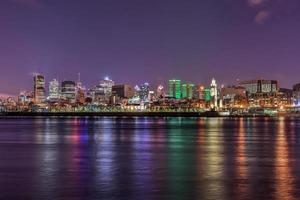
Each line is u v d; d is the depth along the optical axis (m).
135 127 198.38
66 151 79.38
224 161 63.03
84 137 122.50
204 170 53.56
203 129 176.12
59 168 55.84
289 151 78.38
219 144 95.56
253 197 38.00
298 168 55.25
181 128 187.00
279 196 38.31
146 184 43.91
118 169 54.75
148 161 63.34
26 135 132.75
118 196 38.69
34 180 46.47
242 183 44.25
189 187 42.28
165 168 55.56
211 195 38.81
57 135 132.12
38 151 79.62
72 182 45.19
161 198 37.88
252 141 104.44
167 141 105.38
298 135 130.50
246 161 62.91
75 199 37.75
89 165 58.81
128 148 85.62
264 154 73.00
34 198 38.12
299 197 37.91
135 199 37.59
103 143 99.31
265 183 44.19
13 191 40.84
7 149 83.81
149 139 113.31
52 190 41.22
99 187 42.50
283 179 46.56
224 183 44.31
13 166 57.91
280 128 185.12
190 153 75.06
